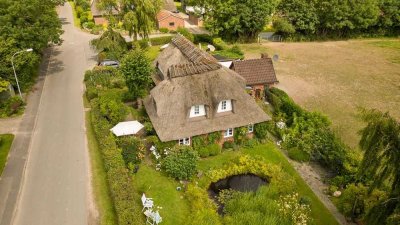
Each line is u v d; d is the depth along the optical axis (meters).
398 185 19.84
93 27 81.56
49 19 50.62
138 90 43.50
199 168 34.53
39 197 30.20
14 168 33.84
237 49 68.50
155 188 31.56
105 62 57.34
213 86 36.50
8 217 28.11
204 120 36.25
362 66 66.44
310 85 56.75
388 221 19.41
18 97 45.34
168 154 33.69
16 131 40.09
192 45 44.16
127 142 35.41
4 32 45.22
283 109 43.75
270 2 77.00
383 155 19.75
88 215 28.31
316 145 35.59
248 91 47.97
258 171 33.97
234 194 30.92
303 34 83.94
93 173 33.19
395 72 63.38
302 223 26.47
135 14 61.78
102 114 40.91
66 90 50.47
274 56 67.50
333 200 30.72
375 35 88.56
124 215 26.06
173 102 35.53
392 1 84.00
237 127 37.25
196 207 28.89
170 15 84.00
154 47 72.50
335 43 82.69
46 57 63.25
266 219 26.20
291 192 31.06
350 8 80.56
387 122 19.33
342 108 48.66
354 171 31.36
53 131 40.16
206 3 76.94
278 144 39.00
